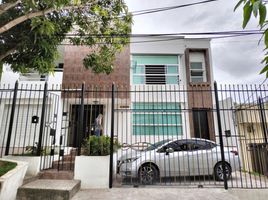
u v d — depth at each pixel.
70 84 8.66
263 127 6.38
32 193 4.00
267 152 6.41
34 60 4.91
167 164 5.83
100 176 5.03
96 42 6.62
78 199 4.12
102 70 6.52
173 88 10.12
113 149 5.54
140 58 10.66
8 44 4.89
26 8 3.72
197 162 5.91
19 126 8.31
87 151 5.38
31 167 4.98
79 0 4.96
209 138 9.46
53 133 5.90
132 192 4.62
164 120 9.37
